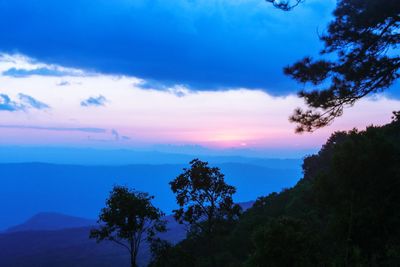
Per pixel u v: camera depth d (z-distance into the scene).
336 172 15.16
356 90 15.91
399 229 12.95
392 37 15.22
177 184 29.00
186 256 27.25
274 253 13.52
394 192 13.82
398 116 20.19
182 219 30.08
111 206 25.67
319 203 16.19
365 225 13.54
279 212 32.47
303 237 13.63
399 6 14.30
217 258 27.42
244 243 29.16
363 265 12.04
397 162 14.48
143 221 26.11
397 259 11.52
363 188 14.44
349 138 16.05
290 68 16.27
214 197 29.17
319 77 15.90
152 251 27.20
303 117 16.38
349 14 15.47
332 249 14.06
